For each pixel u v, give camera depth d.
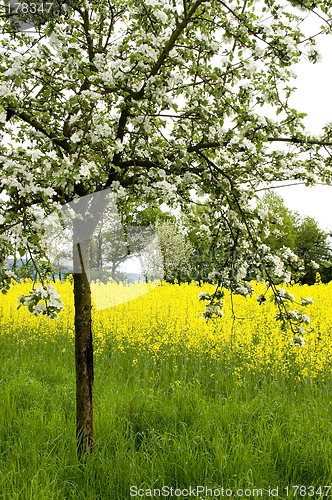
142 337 7.59
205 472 3.66
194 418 4.69
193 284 13.01
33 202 2.88
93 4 3.88
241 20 3.22
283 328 3.83
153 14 2.90
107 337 7.89
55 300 2.94
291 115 3.26
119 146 3.00
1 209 2.82
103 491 3.46
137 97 3.09
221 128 3.29
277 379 6.07
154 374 6.52
